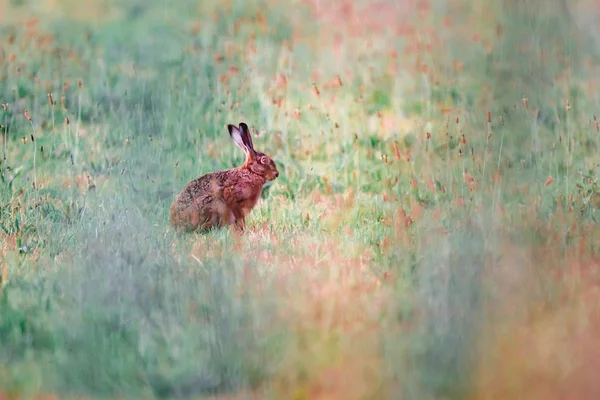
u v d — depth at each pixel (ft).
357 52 124.26
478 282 61.26
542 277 63.67
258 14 137.80
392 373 53.01
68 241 71.72
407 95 111.34
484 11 129.29
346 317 58.75
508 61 112.06
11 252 69.41
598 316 60.03
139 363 53.88
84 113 103.55
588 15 121.80
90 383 52.06
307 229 77.20
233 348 54.80
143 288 61.00
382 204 82.02
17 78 111.04
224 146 96.89
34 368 53.11
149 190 83.30
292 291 61.46
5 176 85.97
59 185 84.43
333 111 106.73
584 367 54.29
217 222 76.84
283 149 96.37
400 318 58.80
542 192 79.25
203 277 63.00
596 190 82.43
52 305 60.13
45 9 138.72
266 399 51.98
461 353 54.54
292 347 55.47
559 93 106.11
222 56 120.06
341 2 140.87
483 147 88.02
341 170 91.56
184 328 56.95
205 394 52.01
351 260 69.00
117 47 124.06
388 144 96.89
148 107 104.99
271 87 112.68
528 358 55.06
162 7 140.87
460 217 73.31
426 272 64.44
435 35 126.41
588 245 69.97
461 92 108.58
